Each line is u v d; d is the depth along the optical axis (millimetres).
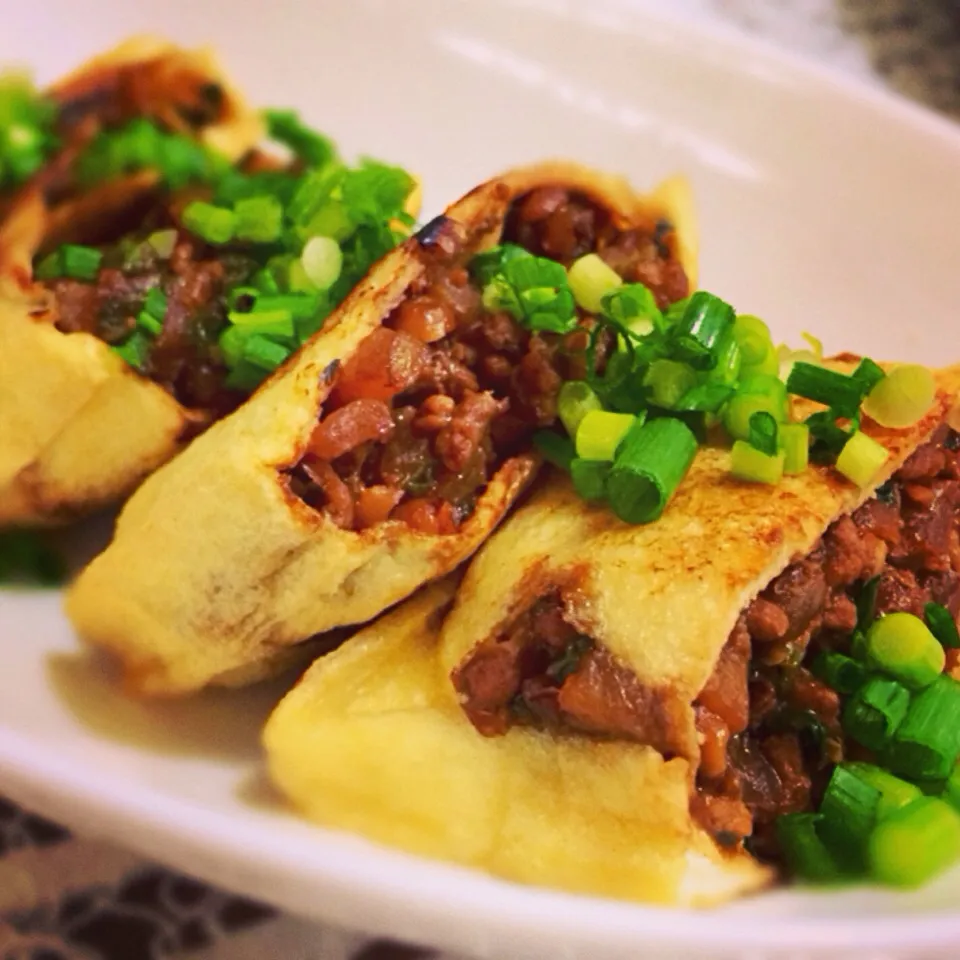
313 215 185
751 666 145
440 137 219
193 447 158
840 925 126
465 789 141
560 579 140
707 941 123
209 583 148
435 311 153
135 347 177
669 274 175
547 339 158
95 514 185
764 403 150
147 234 189
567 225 168
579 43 218
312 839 137
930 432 157
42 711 155
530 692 140
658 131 217
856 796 141
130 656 157
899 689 149
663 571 137
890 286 211
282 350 171
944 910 131
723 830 135
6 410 172
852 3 296
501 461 160
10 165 191
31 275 181
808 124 215
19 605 172
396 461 151
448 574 157
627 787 134
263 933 150
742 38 218
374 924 130
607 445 148
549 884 135
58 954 148
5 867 152
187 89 213
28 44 202
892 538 156
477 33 218
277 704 160
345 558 145
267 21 215
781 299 212
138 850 134
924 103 271
